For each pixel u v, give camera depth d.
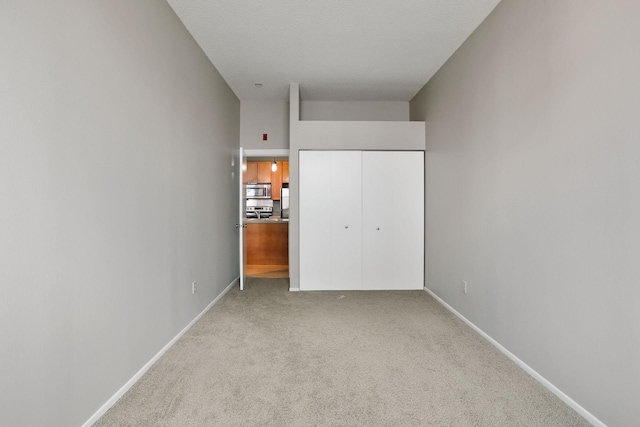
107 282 1.77
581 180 1.72
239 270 4.55
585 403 1.70
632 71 1.44
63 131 1.46
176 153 2.65
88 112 1.62
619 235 1.50
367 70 3.84
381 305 3.65
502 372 2.16
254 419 1.68
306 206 4.30
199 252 3.17
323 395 1.89
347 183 4.29
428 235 4.18
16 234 1.24
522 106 2.23
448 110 3.53
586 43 1.68
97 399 1.69
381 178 4.30
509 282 2.38
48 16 1.37
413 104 4.79
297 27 2.90
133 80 2.02
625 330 1.48
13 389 1.23
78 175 1.55
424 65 3.70
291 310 3.46
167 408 1.77
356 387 1.98
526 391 1.94
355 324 3.05
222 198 3.96
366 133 4.27
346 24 2.87
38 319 1.34
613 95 1.53
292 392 1.92
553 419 1.68
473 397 1.88
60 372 1.45
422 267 4.34
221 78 3.92
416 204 4.31
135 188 2.05
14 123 1.22
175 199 2.63
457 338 2.73
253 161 7.81
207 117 3.41
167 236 2.49
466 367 2.23
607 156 1.56
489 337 2.66
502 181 2.47
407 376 2.11
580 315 1.73
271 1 2.53
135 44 2.04
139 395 1.90
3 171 1.18
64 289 1.47
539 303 2.06
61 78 1.45
